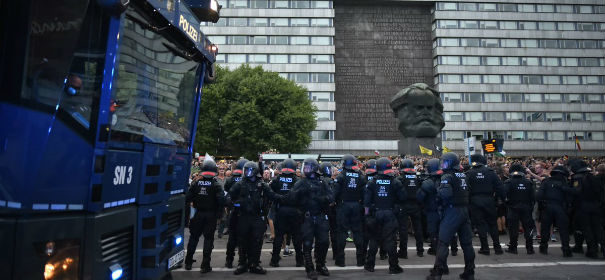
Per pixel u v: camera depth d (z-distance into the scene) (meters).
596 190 7.36
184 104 4.92
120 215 3.29
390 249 6.29
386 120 55.56
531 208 7.87
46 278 2.59
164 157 4.16
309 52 55.88
